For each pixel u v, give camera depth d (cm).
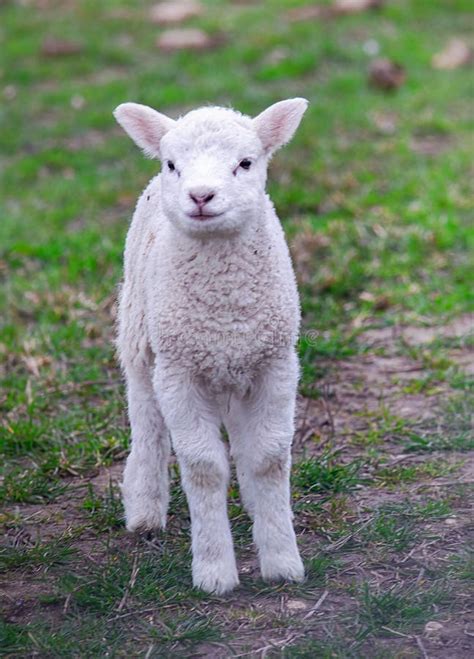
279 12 2594
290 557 769
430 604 732
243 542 837
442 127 1927
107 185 1769
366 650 688
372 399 1103
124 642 709
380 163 1788
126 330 839
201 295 721
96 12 2648
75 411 1096
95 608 754
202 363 730
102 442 1018
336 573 784
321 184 1680
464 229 1508
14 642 709
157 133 779
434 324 1270
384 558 800
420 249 1457
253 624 721
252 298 722
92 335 1280
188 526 870
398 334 1252
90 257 1473
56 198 1733
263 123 744
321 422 1052
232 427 816
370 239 1491
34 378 1178
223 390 751
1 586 793
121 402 1099
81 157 1902
